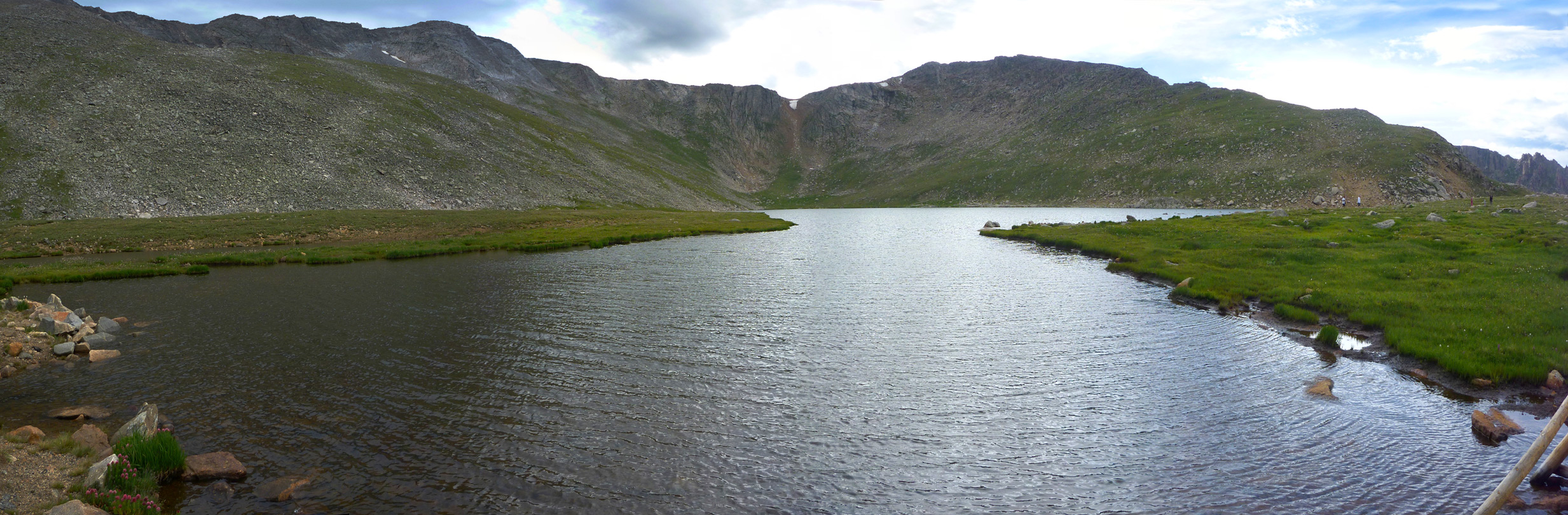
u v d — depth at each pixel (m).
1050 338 25.33
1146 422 16.62
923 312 30.73
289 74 165.12
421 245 67.38
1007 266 48.81
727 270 47.94
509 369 21.08
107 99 119.38
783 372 20.88
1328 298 28.94
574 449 15.01
